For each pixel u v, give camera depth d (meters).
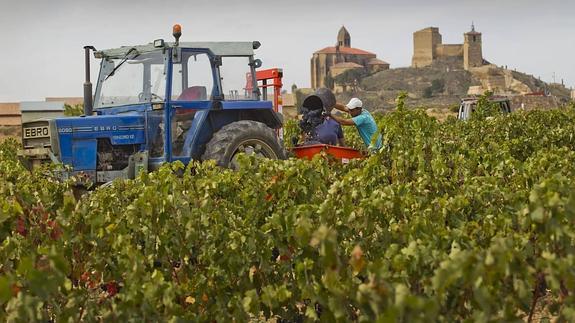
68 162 11.14
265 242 6.19
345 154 11.89
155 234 6.46
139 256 5.41
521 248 5.44
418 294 4.98
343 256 5.45
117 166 11.56
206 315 5.97
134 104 11.68
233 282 6.29
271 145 11.73
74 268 5.90
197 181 7.43
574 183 7.20
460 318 4.91
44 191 7.55
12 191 7.07
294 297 6.11
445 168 8.66
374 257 6.16
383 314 4.04
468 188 7.37
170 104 11.24
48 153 11.34
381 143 12.01
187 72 11.51
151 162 11.35
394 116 11.09
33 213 6.88
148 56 11.57
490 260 4.36
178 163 8.05
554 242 5.15
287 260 6.14
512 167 8.74
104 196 7.61
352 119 12.70
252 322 7.15
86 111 12.09
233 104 11.83
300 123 12.85
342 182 6.43
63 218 5.85
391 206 6.50
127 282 5.21
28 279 4.54
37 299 4.64
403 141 10.70
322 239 4.59
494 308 4.66
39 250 5.27
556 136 16.08
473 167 9.91
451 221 6.74
